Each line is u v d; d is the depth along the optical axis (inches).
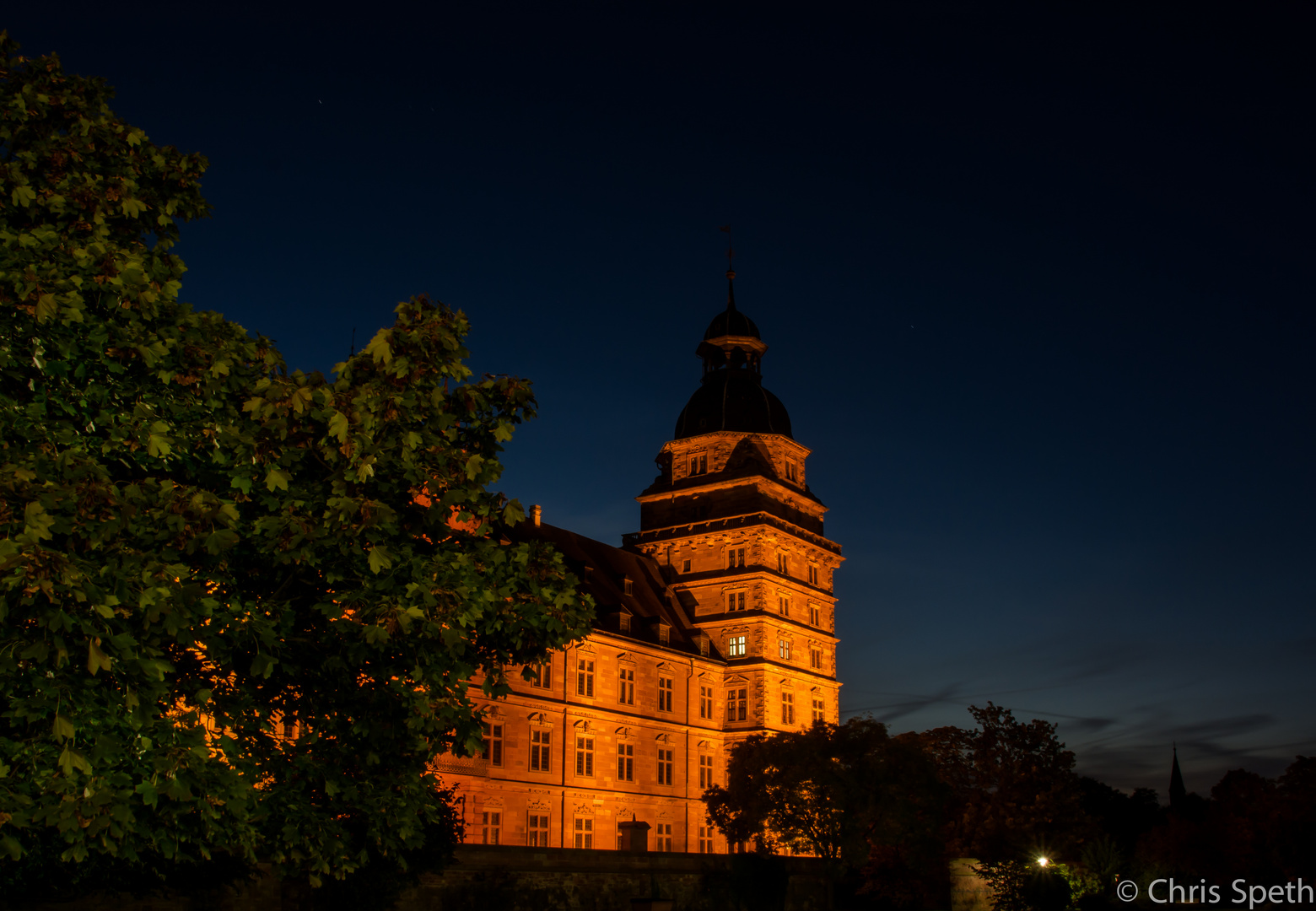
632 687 2861.7
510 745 2497.5
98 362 724.7
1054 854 2461.9
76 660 623.5
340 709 818.8
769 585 3191.4
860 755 2316.7
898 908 2610.7
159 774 634.2
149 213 874.8
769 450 3410.4
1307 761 3137.3
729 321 3513.8
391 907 1304.1
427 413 832.9
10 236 698.2
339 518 732.7
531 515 2967.5
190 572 693.3
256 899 1151.6
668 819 2883.9
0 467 616.4
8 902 949.8
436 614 765.9
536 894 1576.0
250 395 808.3
